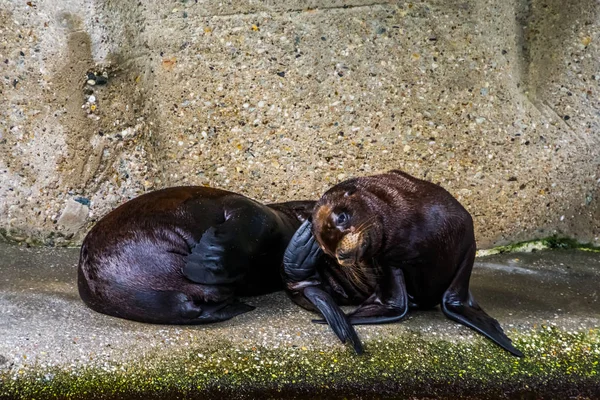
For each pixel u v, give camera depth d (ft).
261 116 51.16
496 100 51.65
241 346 37.55
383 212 38.96
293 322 40.04
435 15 50.72
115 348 36.78
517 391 35.83
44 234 51.75
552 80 52.47
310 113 51.13
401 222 38.93
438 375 36.40
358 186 40.52
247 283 43.16
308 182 51.70
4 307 39.96
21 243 51.75
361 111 51.13
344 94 50.98
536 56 52.70
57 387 34.71
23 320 38.63
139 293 39.11
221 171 51.65
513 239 52.49
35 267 47.93
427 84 51.13
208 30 50.55
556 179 52.37
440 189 40.63
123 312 39.65
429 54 50.96
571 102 52.31
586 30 52.03
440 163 51.62
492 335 38.19
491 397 35.35
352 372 36.32
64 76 50.37
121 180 51.98
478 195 51.88
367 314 40.16
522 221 52.47
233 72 50.85
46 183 51.42
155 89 51.34
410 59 50.93
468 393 35.53
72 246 52.08
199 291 39.50
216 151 51.52
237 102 51.11
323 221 39.19
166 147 51.65
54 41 49.85
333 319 38.88
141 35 50.88
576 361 37.81
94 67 50.34
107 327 38.63
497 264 50.34
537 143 52.11
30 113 50.85
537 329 39.81
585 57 52.16
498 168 51.90
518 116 51.98
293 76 50.85
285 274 42.34
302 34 50.57
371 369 36.50
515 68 52.29
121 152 51.85
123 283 39.27
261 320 40.22
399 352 37.58
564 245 52.85
